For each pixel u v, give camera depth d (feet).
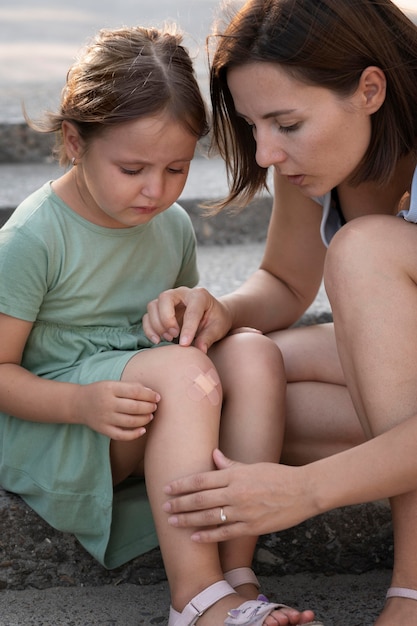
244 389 6.23
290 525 5.49
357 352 5.54
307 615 5.37
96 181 6.15
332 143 5.77
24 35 21.27
